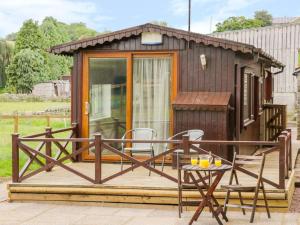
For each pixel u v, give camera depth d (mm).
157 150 10250
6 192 9383
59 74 73875
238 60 10078
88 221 7258
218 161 7133
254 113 13242
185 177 7848
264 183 8188
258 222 7105
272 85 18797
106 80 10477
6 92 70500
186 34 9891
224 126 9672
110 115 10492
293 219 7262
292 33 27812
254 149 13195
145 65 10328
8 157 13836
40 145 9062
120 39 10289
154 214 7656
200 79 10016
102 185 8211
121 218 7422
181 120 9867
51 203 8375
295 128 21203
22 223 7176
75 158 10508
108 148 8297
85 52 10516
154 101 10328
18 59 69875
